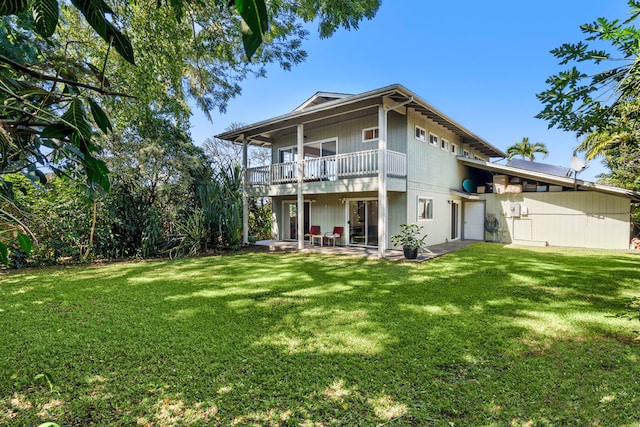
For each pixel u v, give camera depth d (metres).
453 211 13.93
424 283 6.22
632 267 7.73
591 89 1.97
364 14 4.51
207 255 10.41
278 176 11.52
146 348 3.45
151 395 2.61
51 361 3.17
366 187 9.30
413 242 8.91
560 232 12.20
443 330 3.87
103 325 4.12
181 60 5.28
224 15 4.74
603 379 2.77
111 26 1.02
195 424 2.27
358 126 11.08
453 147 13.86
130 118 6.75
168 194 11.22
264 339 3.66
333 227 12.18
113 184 9.66
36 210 7.68
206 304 5.00
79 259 9.32
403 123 10.22
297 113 9.66
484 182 16.03
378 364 3.06
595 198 11.57
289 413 2.38
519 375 2.85
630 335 3.69
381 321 4.19
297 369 2.99
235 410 2.42
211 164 13.07
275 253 10.65
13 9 0.87
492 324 4.05
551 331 3.82
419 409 2.40
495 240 13.49
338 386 2.71
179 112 6.31
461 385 2.70
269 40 5.69
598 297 5.22
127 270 7.93
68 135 1.03
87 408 2.45
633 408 2.38
